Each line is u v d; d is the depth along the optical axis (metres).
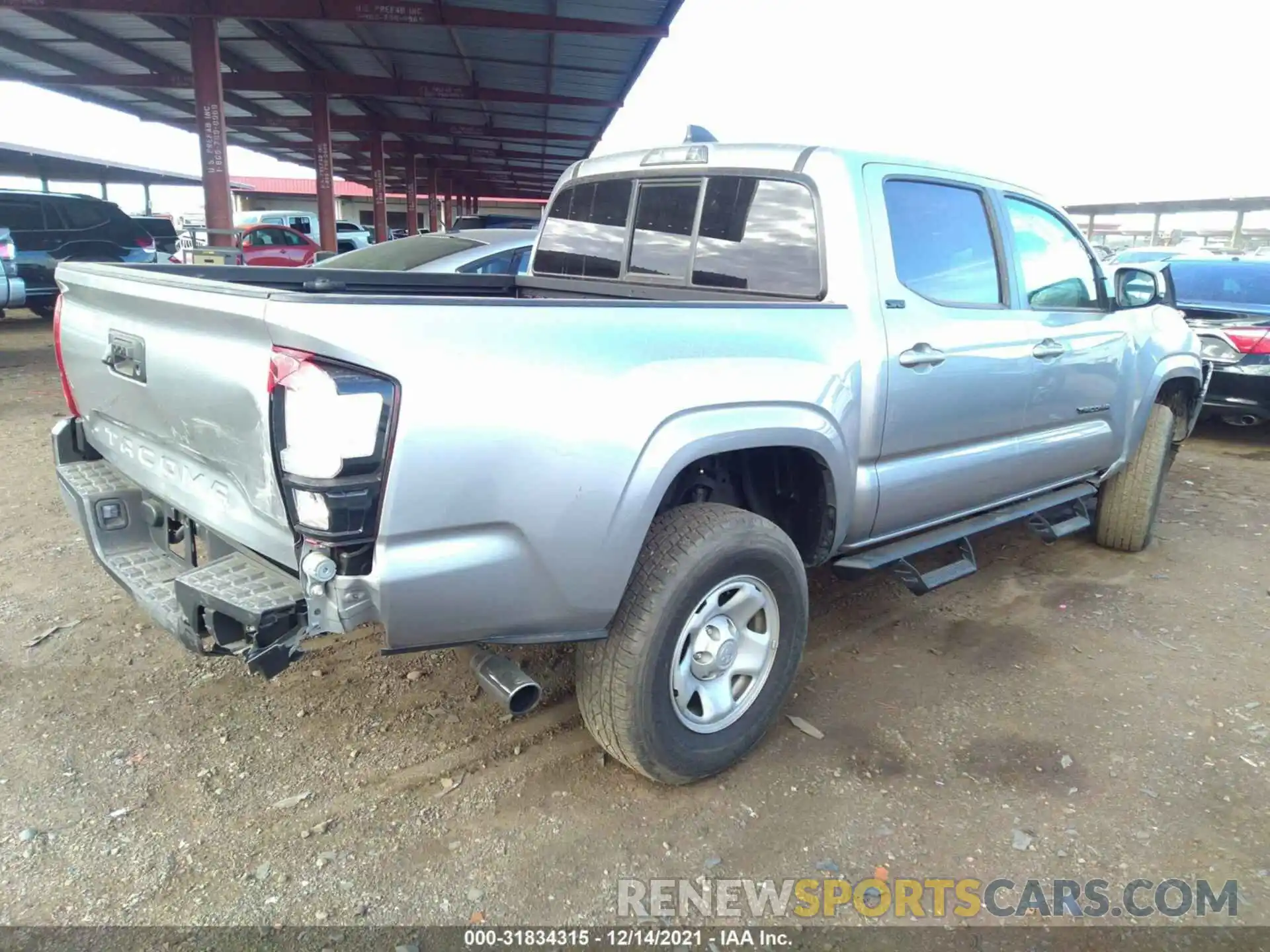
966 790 2.83
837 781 2.87
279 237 20.86
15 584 4.09
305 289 3.87
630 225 3.94
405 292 4.27
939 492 3.54
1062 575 4.71
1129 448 4.72
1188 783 2.89
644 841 2.57
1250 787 2.88
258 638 2.08
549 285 4.43
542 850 2.52
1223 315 7.84
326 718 3.13
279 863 2.43
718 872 2.45
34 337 12.73
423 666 3.51
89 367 2.98
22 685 3.26
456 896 2.34
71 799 2.65
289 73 20.22
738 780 2.87
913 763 2.97
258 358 2.09
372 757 2.91
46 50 17.48
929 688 3.48
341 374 1.97
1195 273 8.37
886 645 3.85
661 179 3.76
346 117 27.03
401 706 3.22
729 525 2.64
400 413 2.01
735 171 3.44
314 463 1.97
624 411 2.33
